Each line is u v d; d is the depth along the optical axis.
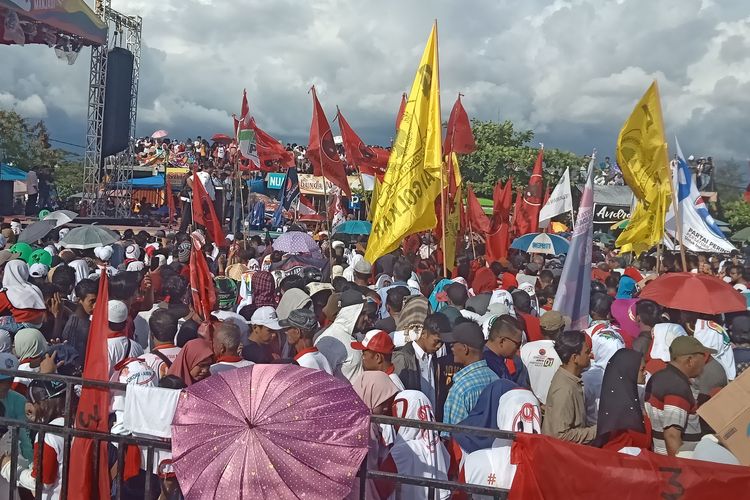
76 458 4.70
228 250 15.19
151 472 4.44
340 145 32.69
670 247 15.66
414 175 8.80
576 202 34.44
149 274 9.19
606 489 3.79
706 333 7.04
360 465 3.87
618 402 4.64
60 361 5.45
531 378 6.10
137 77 28.50
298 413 3.91
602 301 7.55
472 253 15.01
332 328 6.64
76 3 24.25
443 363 6.95
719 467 3.75
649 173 9.06
